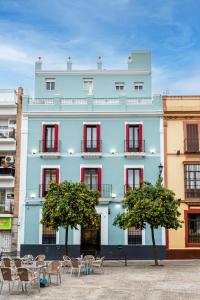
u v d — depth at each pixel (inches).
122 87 1498.5
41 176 1269.7
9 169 1285.7
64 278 775.1
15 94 1339.8
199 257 1202.6
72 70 1499.8
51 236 1238.3
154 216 969.5
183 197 1231.5
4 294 609.6
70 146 1282.0
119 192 1249.4
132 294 601.9
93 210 1020.5
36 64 1512.1
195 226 1222.3
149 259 1205.1
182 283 708.0
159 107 1286.9
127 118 1289.4
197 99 1284.4
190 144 1263.5
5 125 1365.7
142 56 1533.0
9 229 1259.8
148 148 1269.7
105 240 1221.7
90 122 1291.8
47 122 1301.7
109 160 1268.5
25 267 639.1
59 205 991.0
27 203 1258.6
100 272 869.2
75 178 1263.5
